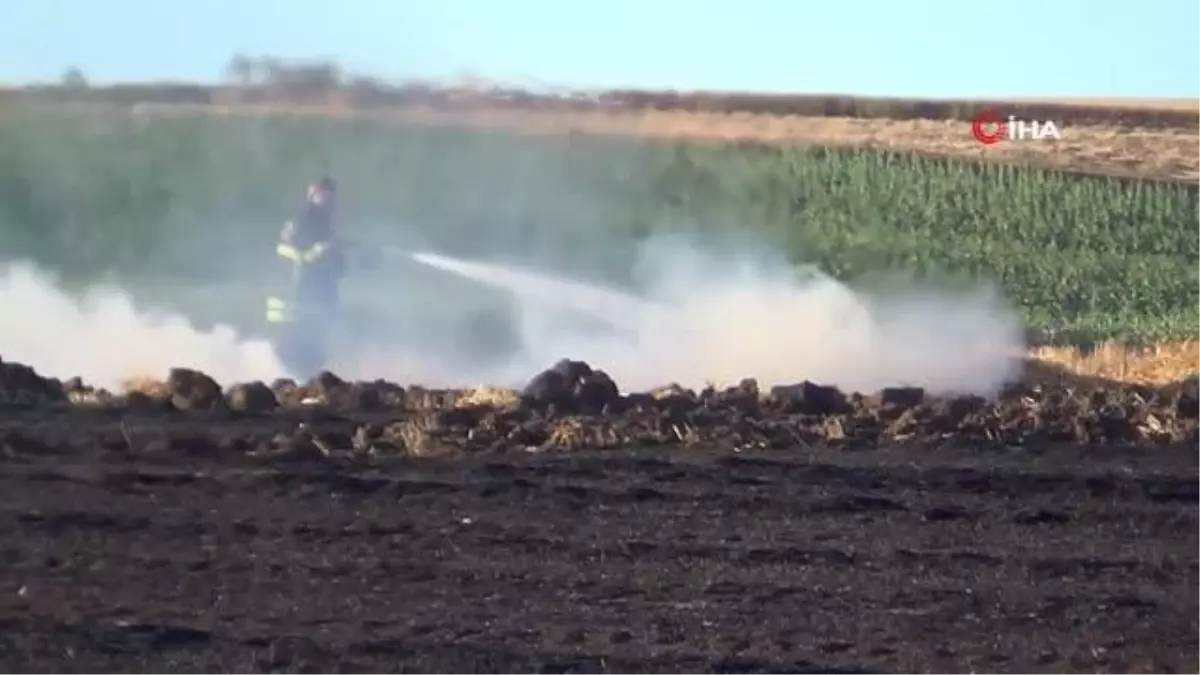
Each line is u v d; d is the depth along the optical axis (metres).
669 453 57.16
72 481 50.97
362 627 37.78
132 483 50.97
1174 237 165.75
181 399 64.56
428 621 38.31
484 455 56.00
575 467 54.12
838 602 40.66
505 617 38.84
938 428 62.16
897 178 177.12
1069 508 50.88
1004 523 48.97
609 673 34.88
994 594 41.69
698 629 38.28
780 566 43.69
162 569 42.19
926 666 36.09
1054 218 171.88
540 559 43.81
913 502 50.94
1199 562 45.16
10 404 63.56
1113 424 62.06
